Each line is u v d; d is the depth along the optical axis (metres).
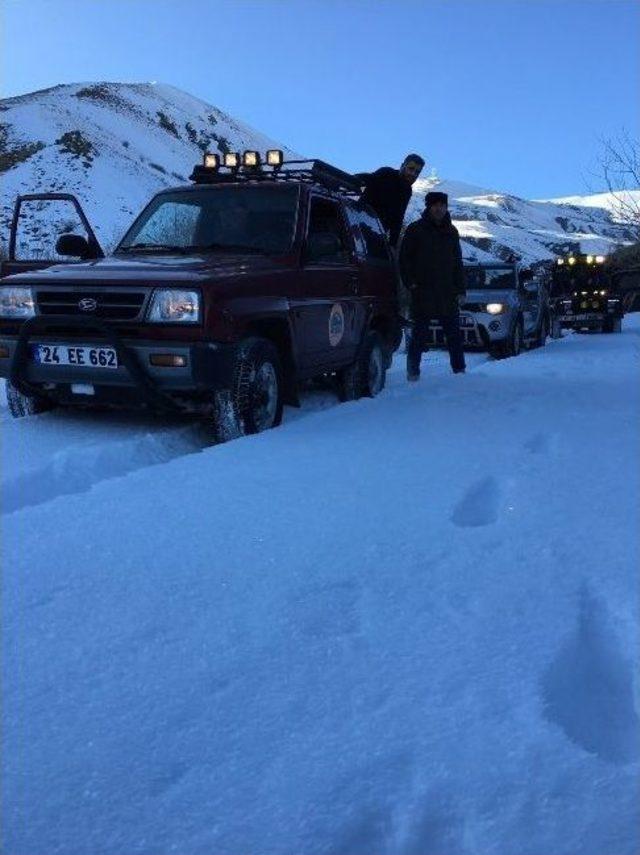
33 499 3.13
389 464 3.46
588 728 1.49
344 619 1.87
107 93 167.88
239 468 3.39
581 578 2.08
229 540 2.44
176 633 1.80
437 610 1.91
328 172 6.02
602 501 2.79
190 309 4.15
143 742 1.38
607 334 18.36
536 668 1.61
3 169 88.69
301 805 1.22
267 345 4.65
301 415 5.57
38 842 1.15
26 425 4.63
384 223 7.77
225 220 5.44
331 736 1.39
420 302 7.44
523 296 12.61
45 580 2.12
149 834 1.17
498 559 2.24
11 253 6.11
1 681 1.59
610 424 4.42
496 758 1.31
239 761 1.33
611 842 1.12
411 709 1.47
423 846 1.13
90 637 1.79
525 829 1.16
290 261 5.11
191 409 4.53
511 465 3.40
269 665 1.65
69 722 1.45
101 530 2.54
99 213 79.75
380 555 2.29
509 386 6.44
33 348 4.50
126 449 3.89
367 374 6.27
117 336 4.22
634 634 1.75
